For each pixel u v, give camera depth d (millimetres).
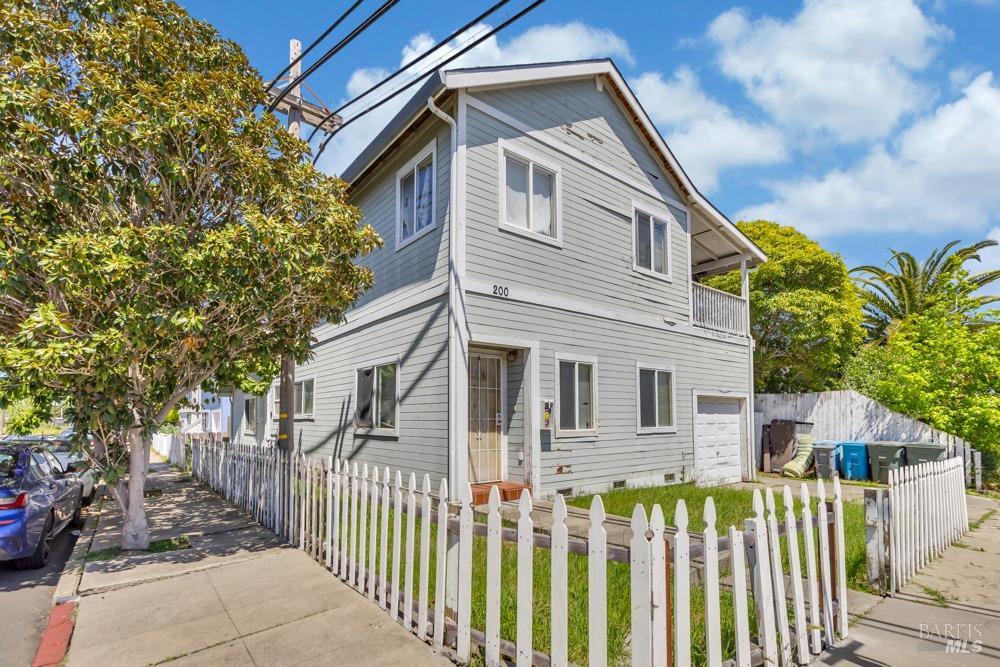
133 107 5520
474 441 8578
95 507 9969
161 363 6074
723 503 8664
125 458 6508
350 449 10836
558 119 9672
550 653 3234
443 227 8281
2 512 5887
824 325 17484
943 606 4605
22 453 6875
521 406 8734
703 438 12523
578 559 5293
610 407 10031
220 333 6066
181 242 5629
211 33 7098
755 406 16484
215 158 6125
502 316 8383
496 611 3350
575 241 9719
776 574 3373
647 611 2617
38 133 5168
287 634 3988
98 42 5758
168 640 3926
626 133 11125
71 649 3814
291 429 9211
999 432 12297
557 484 8883
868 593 4918
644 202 11375
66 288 5035
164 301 5898
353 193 11438
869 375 17000
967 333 13812
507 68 8555
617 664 3316
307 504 6293
